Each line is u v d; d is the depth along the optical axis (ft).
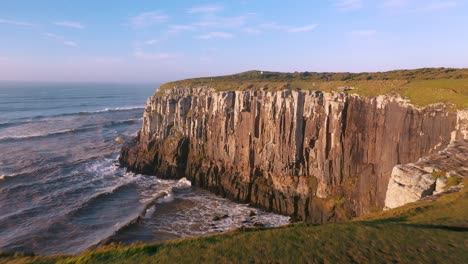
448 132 175.73
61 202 251.39
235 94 291.58
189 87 432.66
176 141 324.80
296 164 247.91
